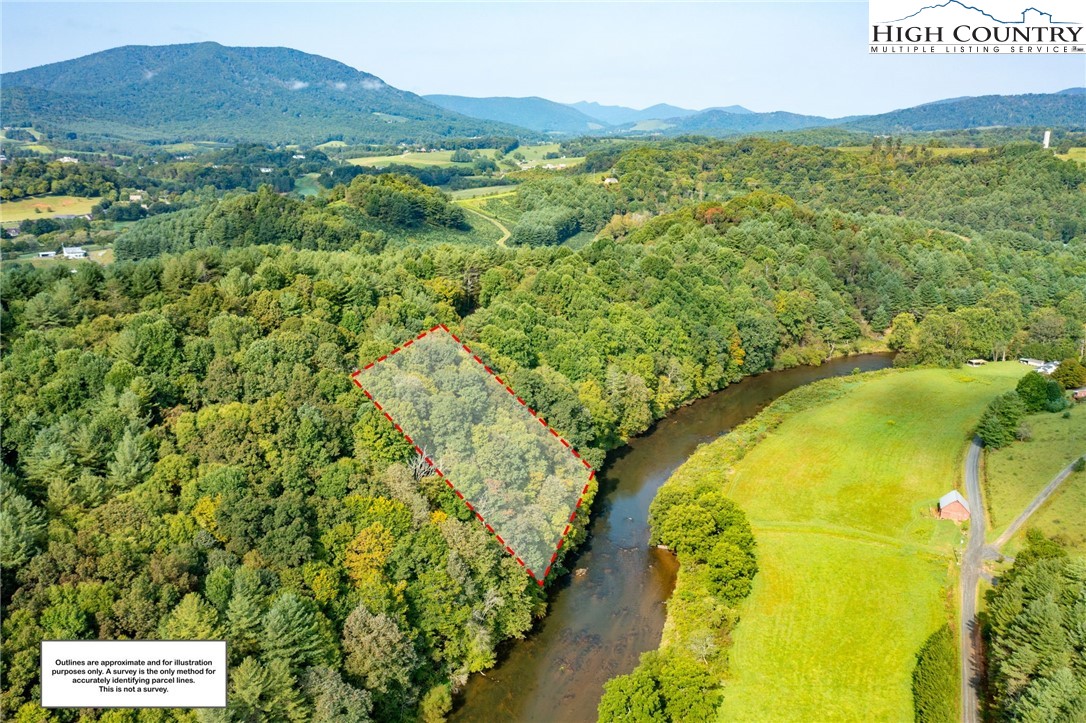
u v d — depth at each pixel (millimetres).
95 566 56375
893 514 93375
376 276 118312
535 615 76125
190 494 65625
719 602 75562
